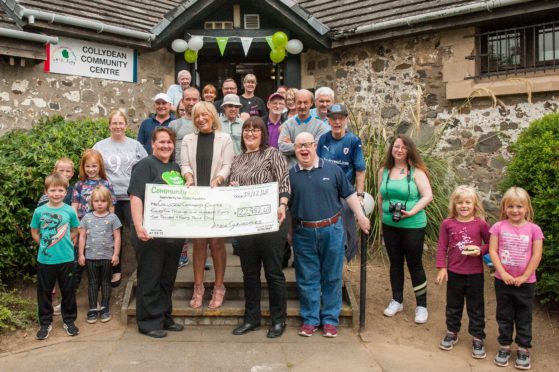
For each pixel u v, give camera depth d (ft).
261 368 12.13
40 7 22.34
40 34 21.65
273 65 28.91
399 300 15.80
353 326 14.78
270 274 13.92
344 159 15.26
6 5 21.94
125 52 25.66
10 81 22.06
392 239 15.61
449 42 22.43
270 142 18.61
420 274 15.34
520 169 16.92
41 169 16.94
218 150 14.39
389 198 15.53
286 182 13.74
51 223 13.76
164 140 13.83
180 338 13.82
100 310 14.96
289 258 17.88
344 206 14.94
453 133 22.56
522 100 20.63
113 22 24.36
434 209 19.62
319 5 27.37
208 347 13.25
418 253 15.23
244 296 15.29
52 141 19.04
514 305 13.10
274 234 13.65
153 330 13.85
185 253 17.60
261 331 14.40
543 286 15.25
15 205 16.43
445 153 22.74
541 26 20.33
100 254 14.93
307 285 14.19
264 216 13.50
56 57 23.27
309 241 13.98
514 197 12.92
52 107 23.29
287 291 15.98
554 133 17.11
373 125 24.95
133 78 26.07
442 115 22.91
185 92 17.65
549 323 15.29
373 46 25.02
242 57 28.78
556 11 19.38
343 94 26.30
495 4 19.75
